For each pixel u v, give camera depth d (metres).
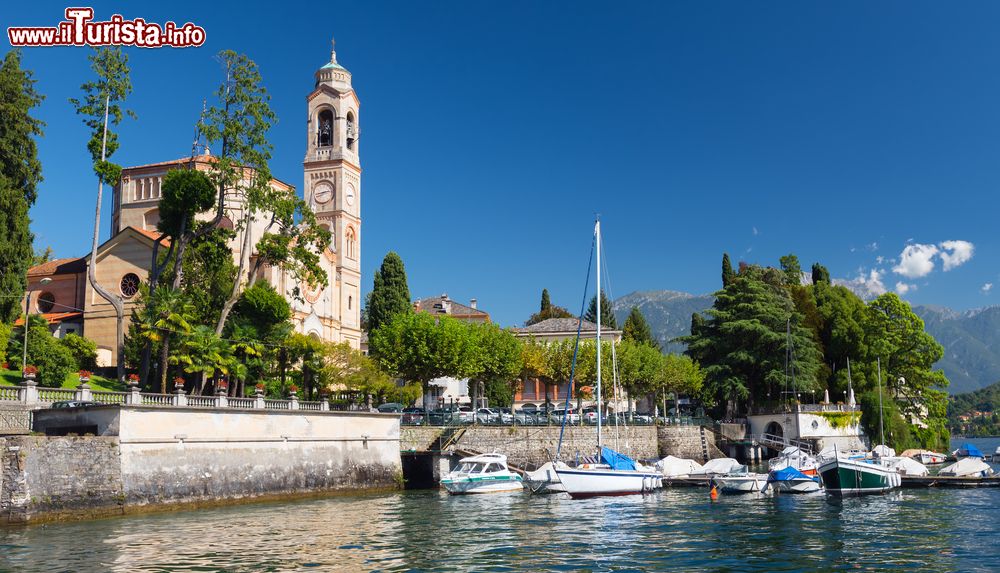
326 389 62.62
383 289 91.31
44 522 33.78
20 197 57.38
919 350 91.69
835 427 80.69
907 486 50.94
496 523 35.81
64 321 69.50
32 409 39.50
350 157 89.00
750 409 86.62
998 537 31.09
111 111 55.22
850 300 98.62
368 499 46.22
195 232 56.34
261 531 32.97
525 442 64.06
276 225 76.00
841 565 26.12
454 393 98.75
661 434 75.19
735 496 47.00
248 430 43.78
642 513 39.44
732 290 90.62
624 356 81.69
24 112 60.38
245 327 57.00
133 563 25.98
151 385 57.62
